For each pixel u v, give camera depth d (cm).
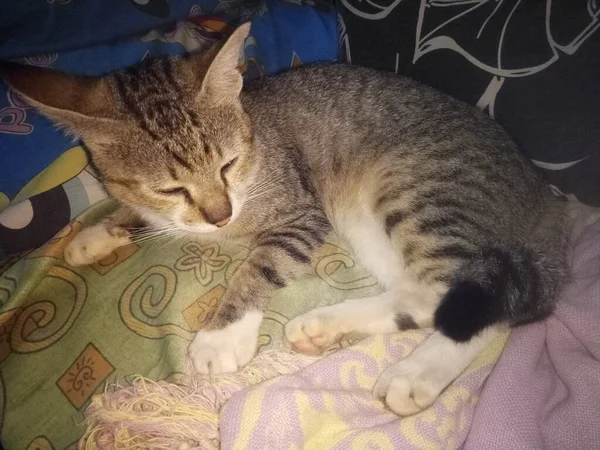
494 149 26
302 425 19
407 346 24
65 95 22
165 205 25
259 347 24
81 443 20
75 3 27
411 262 26
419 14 28
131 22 30
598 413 20
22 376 22
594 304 23
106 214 28
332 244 29
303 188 29
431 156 27
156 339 23
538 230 26
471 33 27
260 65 34
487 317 22
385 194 27
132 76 24
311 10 35
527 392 21
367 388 22
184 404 21
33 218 26
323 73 31
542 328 23
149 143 23
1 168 27
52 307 24
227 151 24
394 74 30
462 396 21
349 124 29
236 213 26
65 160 27
